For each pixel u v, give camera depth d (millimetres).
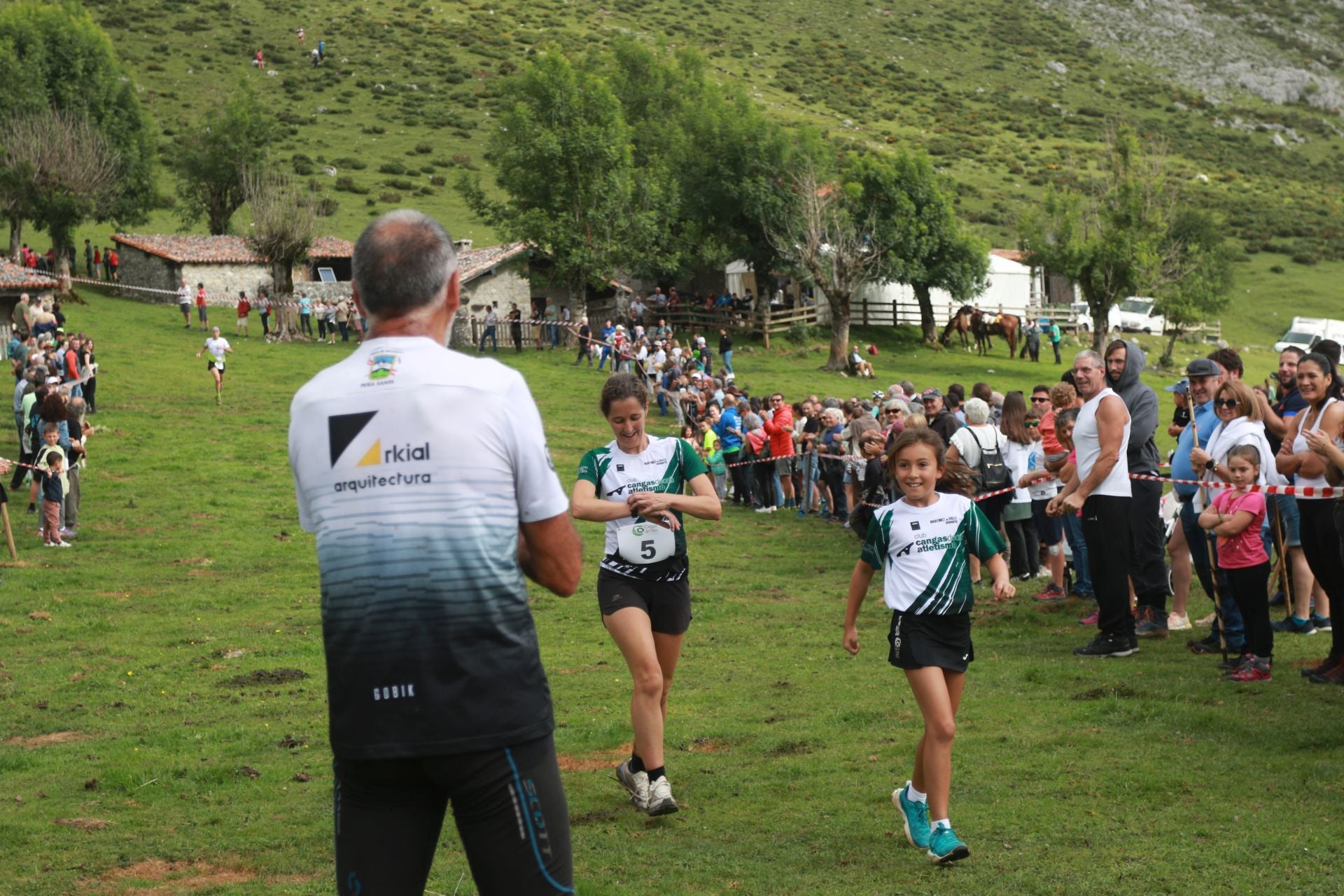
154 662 12383
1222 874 5473
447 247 3459
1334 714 8008
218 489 24250
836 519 21828
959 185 119438
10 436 28047
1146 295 63594
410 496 3189
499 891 3223
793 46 177000
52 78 70312
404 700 3158
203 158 74500
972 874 5660
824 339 58531
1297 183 144375
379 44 142125
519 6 172250
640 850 6281
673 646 7074
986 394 14562
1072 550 13688
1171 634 11086
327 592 3236
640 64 74875
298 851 6617
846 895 5492
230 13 145250
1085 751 7578
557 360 48031
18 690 11344
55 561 18328
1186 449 10656
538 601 15328
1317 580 8945
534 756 3254
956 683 6078
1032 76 180125
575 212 55656
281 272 50000
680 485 7055
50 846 6855
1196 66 194750
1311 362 9062
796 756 8008
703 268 63562
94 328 47250
